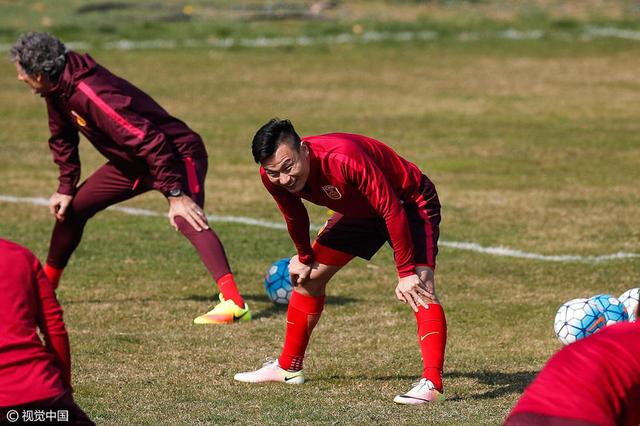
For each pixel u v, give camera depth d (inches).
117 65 2800.2
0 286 480.4
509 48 3203.7
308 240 780.6
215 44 3132.4
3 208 1519.4
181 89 2541.8
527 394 450.0
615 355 446.6
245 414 721.6
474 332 970.7
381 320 1011.9
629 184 1694.1
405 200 754.2
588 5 4020.7
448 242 1348.4
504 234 1390.3
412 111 2354.8
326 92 2551.7
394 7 3900.1
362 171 703.1
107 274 1189.1
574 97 2544.3
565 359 450.9
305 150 702.5
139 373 834.8
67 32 3203.7
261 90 2554.1
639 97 2551.7
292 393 781.9
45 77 940.0
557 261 1253.7
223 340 940.0
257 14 3651.6
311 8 3796.8
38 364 486.0
